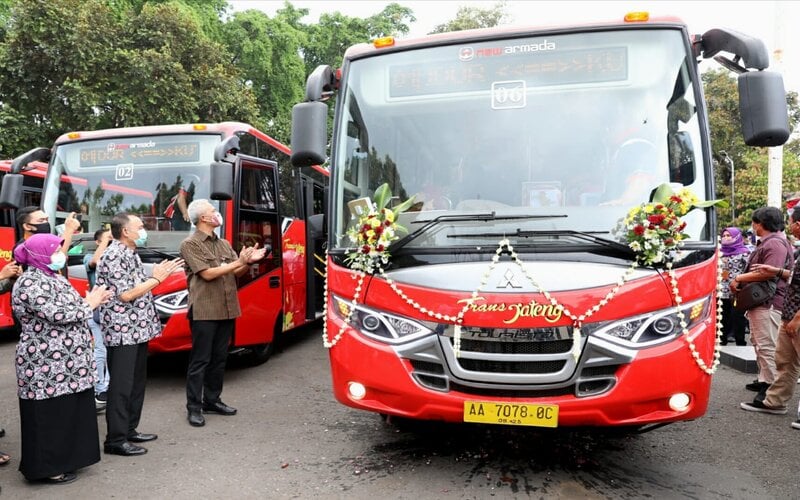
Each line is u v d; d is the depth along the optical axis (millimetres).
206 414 5500
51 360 3861
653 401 3443
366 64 4301
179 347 6234
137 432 4816
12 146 13781
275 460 4348
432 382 3615
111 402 4457
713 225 3627
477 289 3539
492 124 4004
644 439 4758
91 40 14070
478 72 4086
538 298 3469
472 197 3916
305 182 8984
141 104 14688
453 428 4914
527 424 3445
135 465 4273
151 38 15359
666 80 3863
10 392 6383
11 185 6449
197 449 4590
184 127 6766
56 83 14086
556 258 3557
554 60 4000
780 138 3504
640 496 3715
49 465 3871
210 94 16094
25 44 13555
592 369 3451
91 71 14148
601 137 3852
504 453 4434
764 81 3525
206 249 5195
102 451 4555
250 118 17656
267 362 7855
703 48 4008
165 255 6281
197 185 6559
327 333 4031
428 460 4312
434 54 4176
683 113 3803
